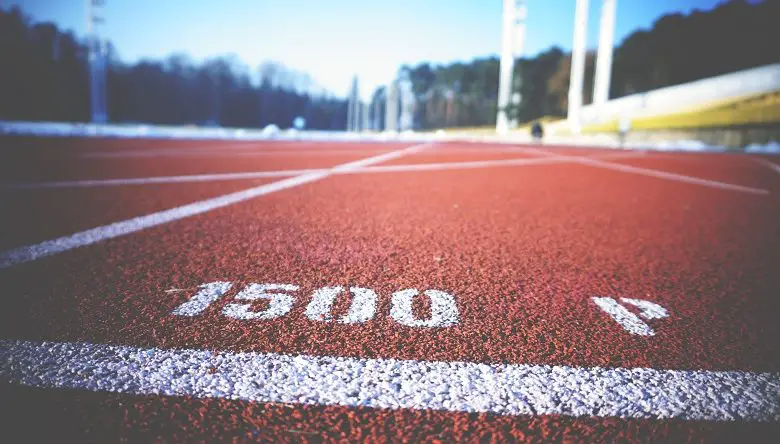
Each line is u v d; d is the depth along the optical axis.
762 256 2.49
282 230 2.76
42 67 58.22
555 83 79.56
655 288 1.86
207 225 2.84
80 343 1.20
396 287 1.75
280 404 0.95
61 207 3.34
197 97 82.38
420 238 2.66
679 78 63.25
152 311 1.44
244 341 1.23
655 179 7.19
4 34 55.78
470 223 3.20
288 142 19.84
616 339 1.33
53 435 0.83
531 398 1.00
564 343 1.29
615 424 0.91
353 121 89.50
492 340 1.29
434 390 1.01
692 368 1.17
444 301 1.61
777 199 5.11
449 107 100.56
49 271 1.84
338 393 0.99
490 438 0.85
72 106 60.16
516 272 2.03
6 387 0.98
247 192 4.31
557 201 4.48
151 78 76.62
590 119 52.00
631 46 68.44
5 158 7.79
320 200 3.98
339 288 1.71
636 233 3.06
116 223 2.83
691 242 2.82
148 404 0.94
